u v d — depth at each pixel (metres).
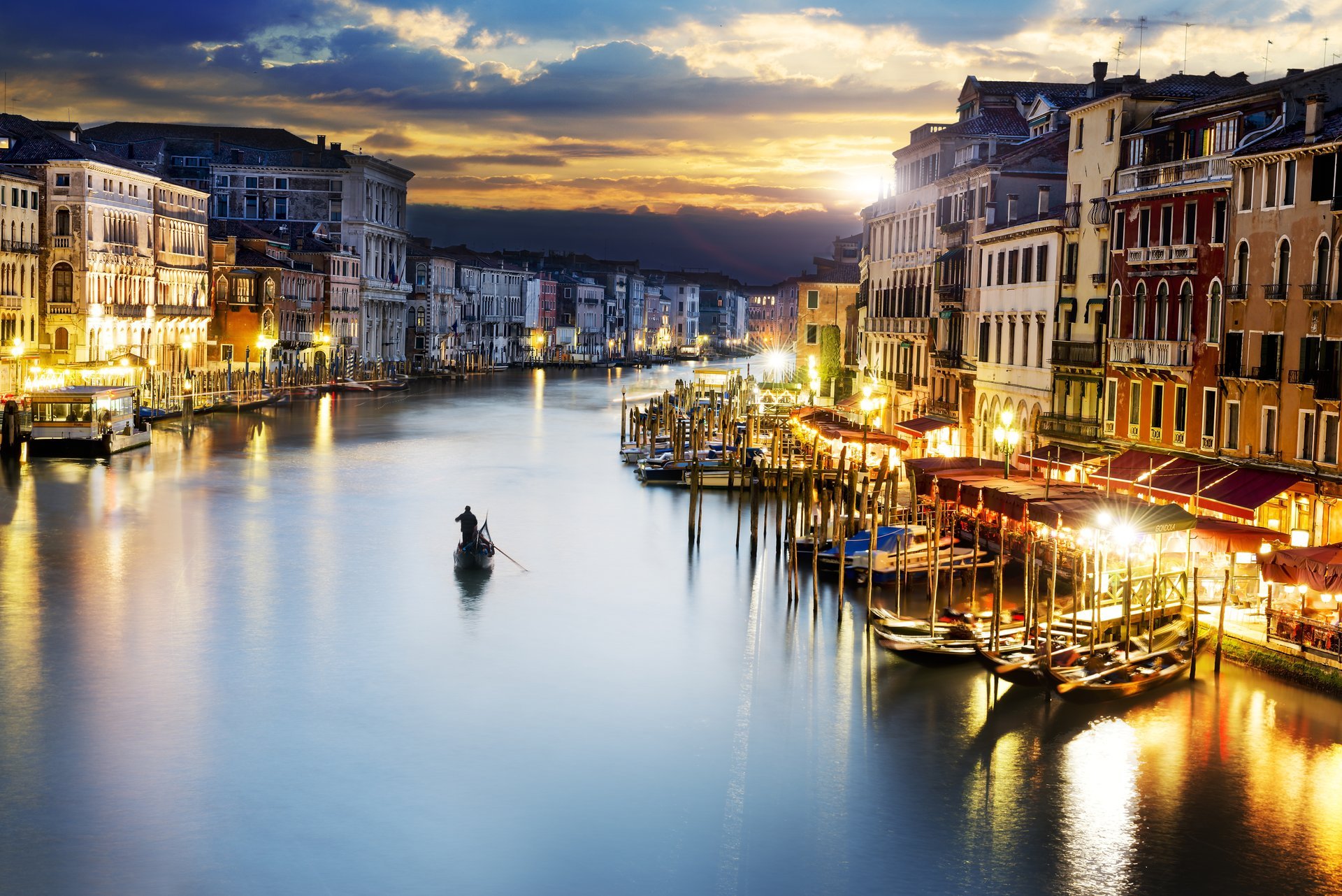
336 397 126.12
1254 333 42.03
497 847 25.50
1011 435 45.81
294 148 153.00
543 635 38.72
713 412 88.56
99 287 94.12
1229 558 36.91
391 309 159.12
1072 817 26.83
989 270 63.53
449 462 77.06
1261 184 41.91
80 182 91.38
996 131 71.75
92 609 40.41
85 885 23.86
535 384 160.25
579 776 28.62
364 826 26.22
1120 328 49.97
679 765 29.28
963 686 34.03
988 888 24.28
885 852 25.47
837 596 43.50
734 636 38.84
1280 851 25.56
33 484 62.44
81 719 31.25
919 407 74.94
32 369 82.56
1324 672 31.72
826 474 61.47
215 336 119.75
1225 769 28.80
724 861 25.11
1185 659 33.31
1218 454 43.53
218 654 36.28
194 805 26.91
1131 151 50.31
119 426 77.19
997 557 35.00
